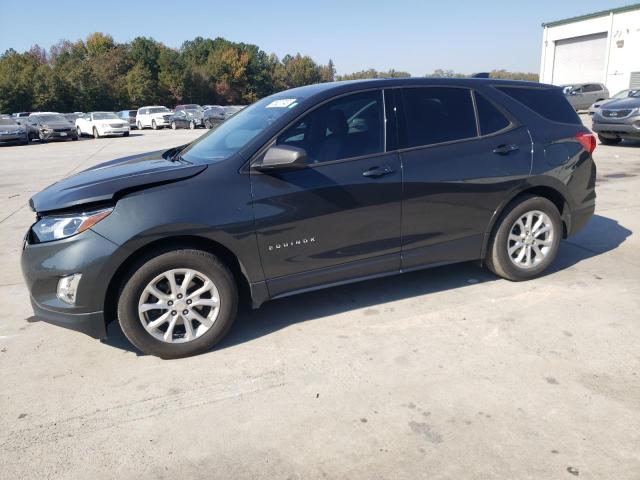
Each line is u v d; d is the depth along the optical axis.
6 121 25.72
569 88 32.25
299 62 106.69
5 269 5.58
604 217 6.71
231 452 2.59
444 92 4.17
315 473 2.42
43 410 2.99
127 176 3.45
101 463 2.55
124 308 3.33
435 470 2.40
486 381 3.09
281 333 3.79
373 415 2.82
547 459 2.44
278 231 3.56
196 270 3.43
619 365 3.21
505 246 4.40
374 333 3.73
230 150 3.69
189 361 3.47
